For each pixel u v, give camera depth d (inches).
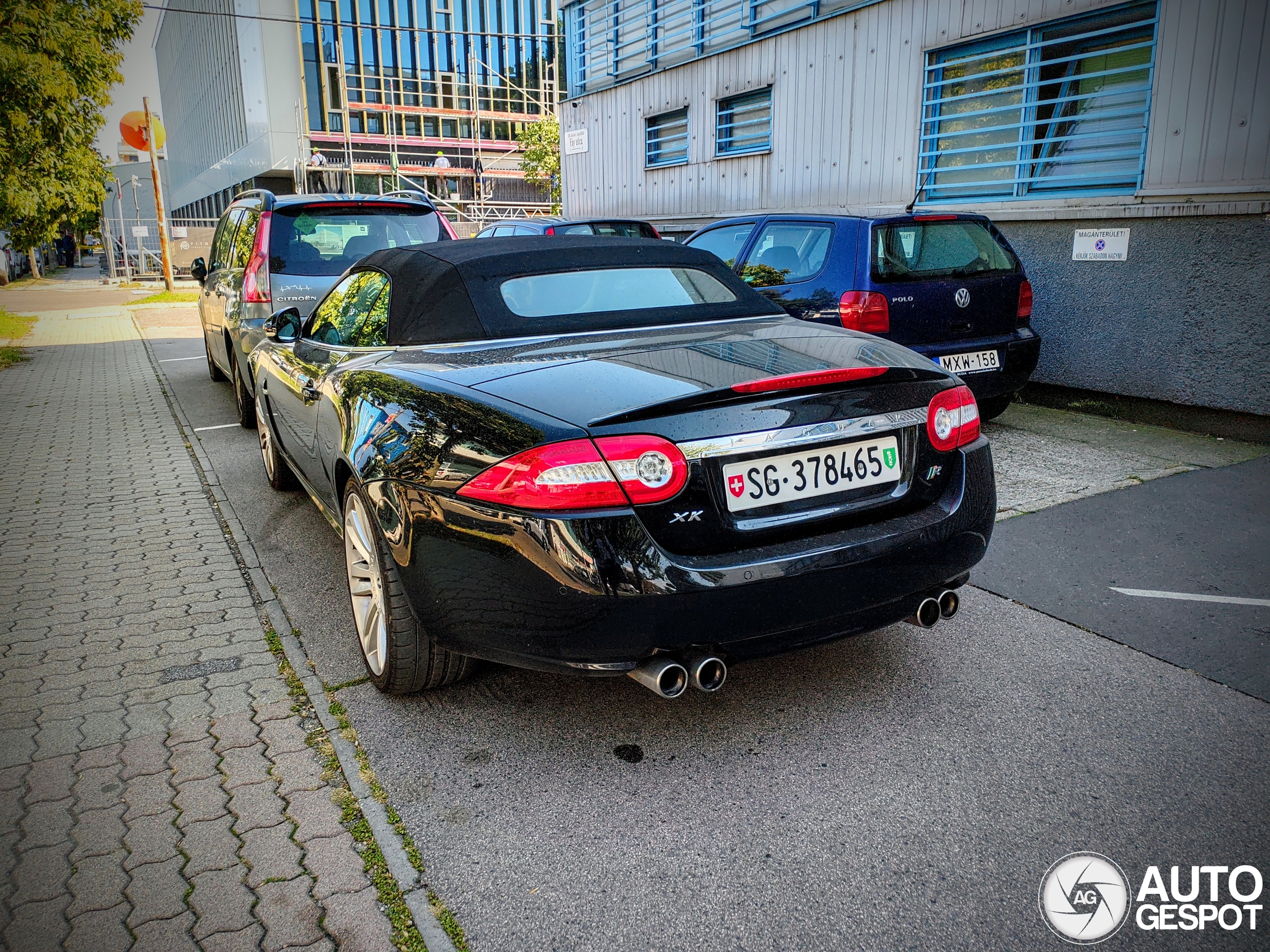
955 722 108.3
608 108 565.6
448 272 123.3
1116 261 269.7
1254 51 233.5
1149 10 264.5
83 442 278.2
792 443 93.0
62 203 583.5
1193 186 252.4
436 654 110.7
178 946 75.4
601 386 93.7
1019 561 158.6
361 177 2138.3
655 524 87.2
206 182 2824.8
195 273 337.4
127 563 171.0
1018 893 79.8
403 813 93.4
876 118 367.6
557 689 119.1
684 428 88.4
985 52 319.0
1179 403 258.4
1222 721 106.7
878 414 99.3
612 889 81.5
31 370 441.4
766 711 112.3
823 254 230.1
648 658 89.4
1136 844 85.8
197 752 105.6
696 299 128.7
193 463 251.0
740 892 80.8
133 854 87.4
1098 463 219.0
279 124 2098.9
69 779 100.2
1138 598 141.6
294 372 160.7
